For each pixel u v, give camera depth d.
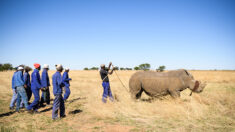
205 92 9.70
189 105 6.88
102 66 8.53
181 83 8.00
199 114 6.13
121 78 25.09
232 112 6.45
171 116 6.13
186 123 5.32
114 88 13.69
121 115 6.29
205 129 4.80
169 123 5.36
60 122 5.75
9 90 13.54
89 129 4.98
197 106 6.73
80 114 6.69
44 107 8.37
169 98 7.86
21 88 7.11
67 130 4.92
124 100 8.19
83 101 9.12
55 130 4.93
